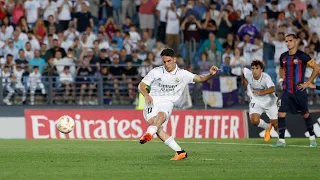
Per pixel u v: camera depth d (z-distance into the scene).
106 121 57.28
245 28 69.69
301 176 26.30
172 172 27.45
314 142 44.47
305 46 71.38
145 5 71.44
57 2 69.62
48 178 25.69
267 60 69.00
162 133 32.72
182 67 65.00
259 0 72.62
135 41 68.62
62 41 67.19
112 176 26.25
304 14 74.00
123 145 44.69
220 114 58.16
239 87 65.62
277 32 70.88
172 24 70.50
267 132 49.16
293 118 58.06
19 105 62.16
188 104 59.28
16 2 68.69
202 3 71.31
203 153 37.50
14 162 32.00
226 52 67.62
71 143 47.53
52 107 63.44
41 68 64.62
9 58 64.69
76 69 65.12
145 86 32.62
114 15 72.56
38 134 57.28
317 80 65.50
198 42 70.12
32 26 68.75
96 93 64.62
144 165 30.31
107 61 65.94
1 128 60.81
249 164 30.86
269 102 47.81
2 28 66.81
